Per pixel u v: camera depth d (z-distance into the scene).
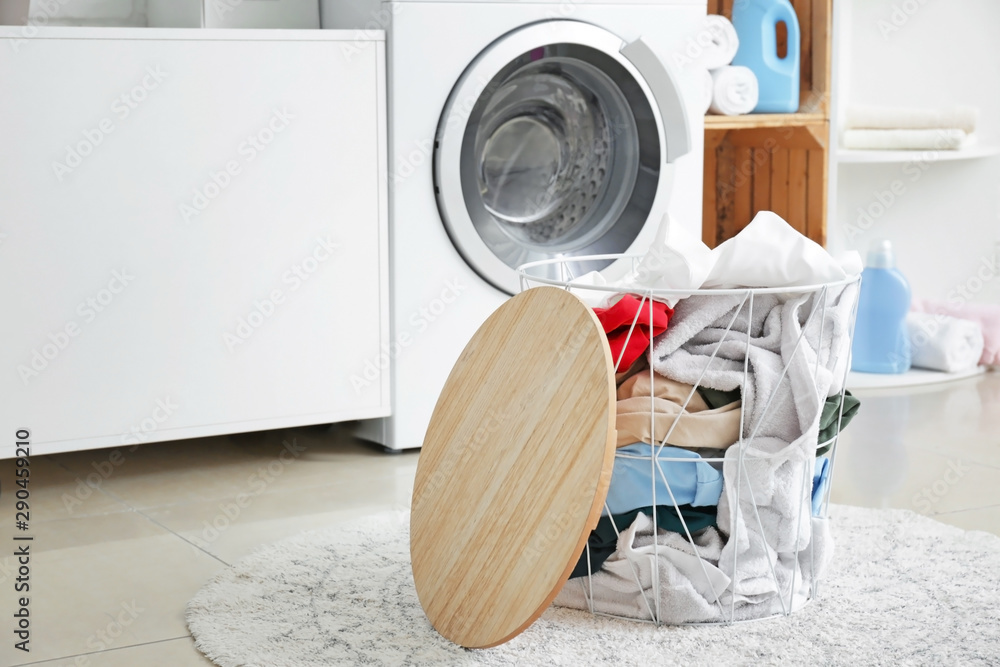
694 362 1.30
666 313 1.32
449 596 1.24
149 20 2.30
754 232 1.31
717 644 1.20
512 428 1.25
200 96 1.81
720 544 1.27
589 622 1.28
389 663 1.16
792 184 2.67
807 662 1.15
